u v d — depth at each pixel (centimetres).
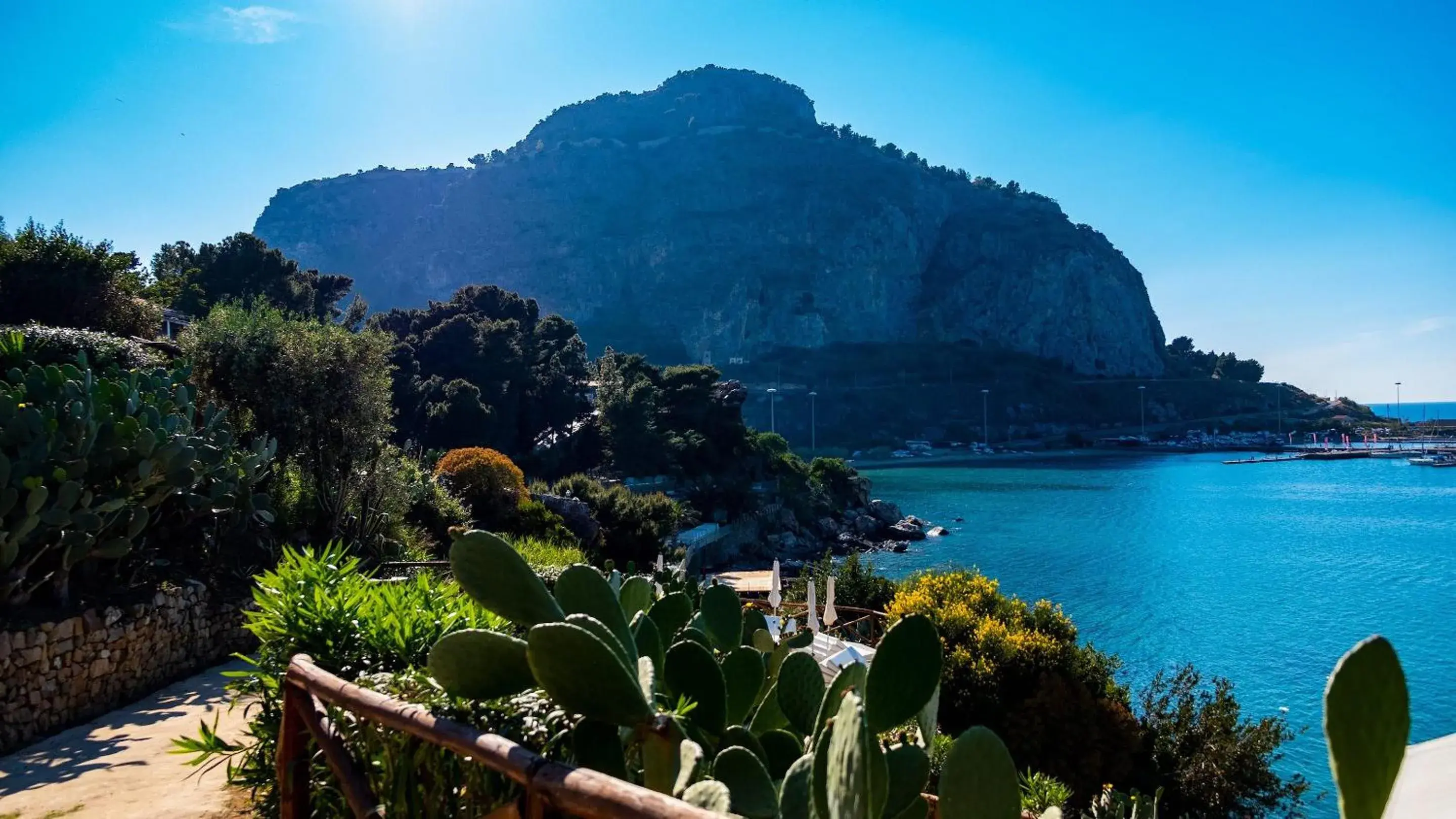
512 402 5128
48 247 1838
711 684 246
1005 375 16225
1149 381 17525
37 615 676
